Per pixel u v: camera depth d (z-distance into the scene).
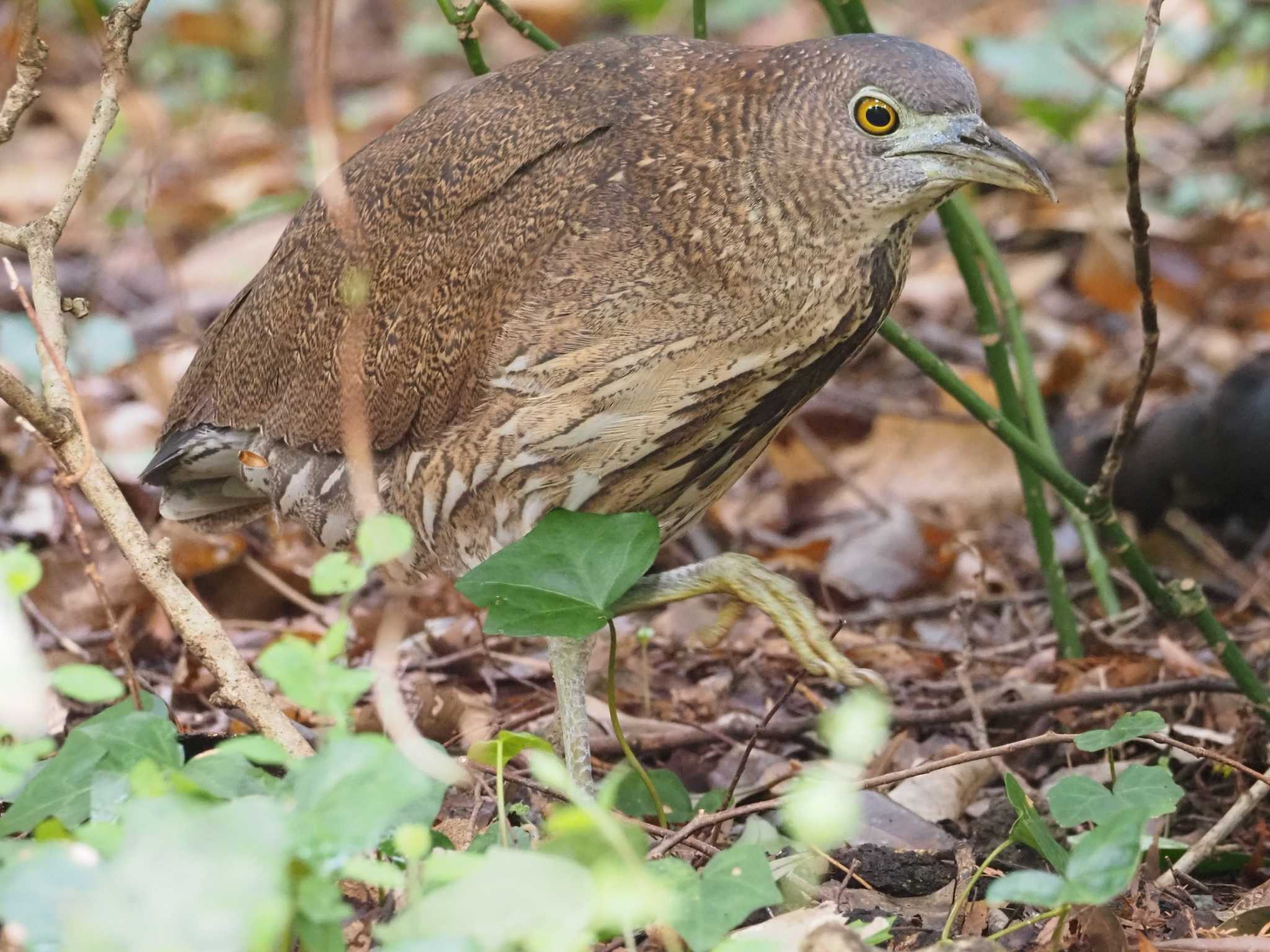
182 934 4.20
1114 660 9.54
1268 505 11.69
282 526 9.51
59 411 6.19
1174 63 18.20
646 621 10.61
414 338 7.59
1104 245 14.44
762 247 7.04
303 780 4.70
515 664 9.84
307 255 8.12
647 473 7.39
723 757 8.68
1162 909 6.73
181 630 6.21
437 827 6.71
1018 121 18.16
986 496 12.24
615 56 7.57
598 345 7.11
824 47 7.10
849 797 5.30
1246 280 14.58
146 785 4.84
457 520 7.66
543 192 7.27
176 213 15.94
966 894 5.95
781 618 7.09
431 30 20.56
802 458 12.45
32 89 6.68
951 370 8.12
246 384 8.48
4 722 4.79
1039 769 8.88
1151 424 11.70
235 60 20.25
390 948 4.34
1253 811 8.05
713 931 5.03
